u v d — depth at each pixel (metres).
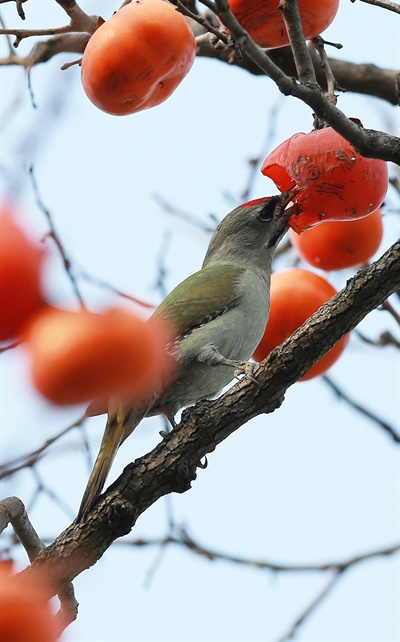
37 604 4.88
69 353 3.78
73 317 3.90
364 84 13.79
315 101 8.35
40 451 11.65
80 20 10.09
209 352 12.16
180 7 8.39
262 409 9.96
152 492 9.77
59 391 3.79
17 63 12.56
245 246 14.18
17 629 4.73
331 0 9.71
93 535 9.46
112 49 8.52
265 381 9.81
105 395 3.94
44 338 3.80
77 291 4.13
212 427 9.87
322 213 9.80
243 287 13.08
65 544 9.42
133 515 9.60
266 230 14.20
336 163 9.35
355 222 11.08
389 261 9.39
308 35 10.13
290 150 9.62
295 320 11.46
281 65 13.70
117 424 10.45
